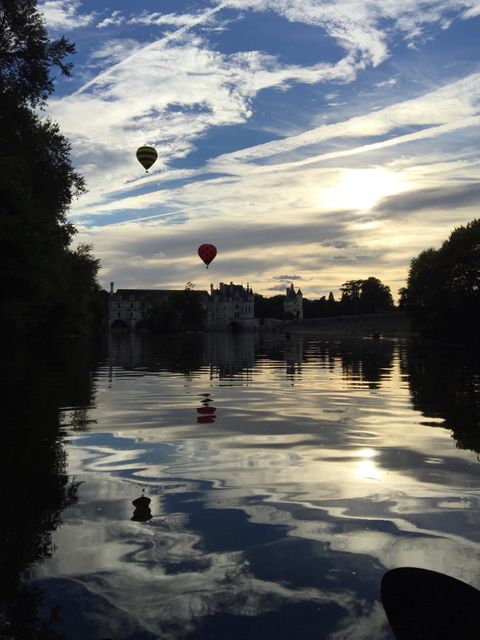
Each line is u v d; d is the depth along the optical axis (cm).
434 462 660
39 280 2745
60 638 284
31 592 334
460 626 284
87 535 422
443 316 6544
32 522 451
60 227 3919
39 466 639
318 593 332
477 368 2195
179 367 2366
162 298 14488
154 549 396
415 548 398
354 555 386
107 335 10700
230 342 6638
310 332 14125
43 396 1295
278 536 420
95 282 6425
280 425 920
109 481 574
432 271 6881
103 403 1186
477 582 345
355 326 13550
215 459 677
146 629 293
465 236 6481
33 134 3256
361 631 290
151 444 763
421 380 1717
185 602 322
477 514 472
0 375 1800
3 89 3056
